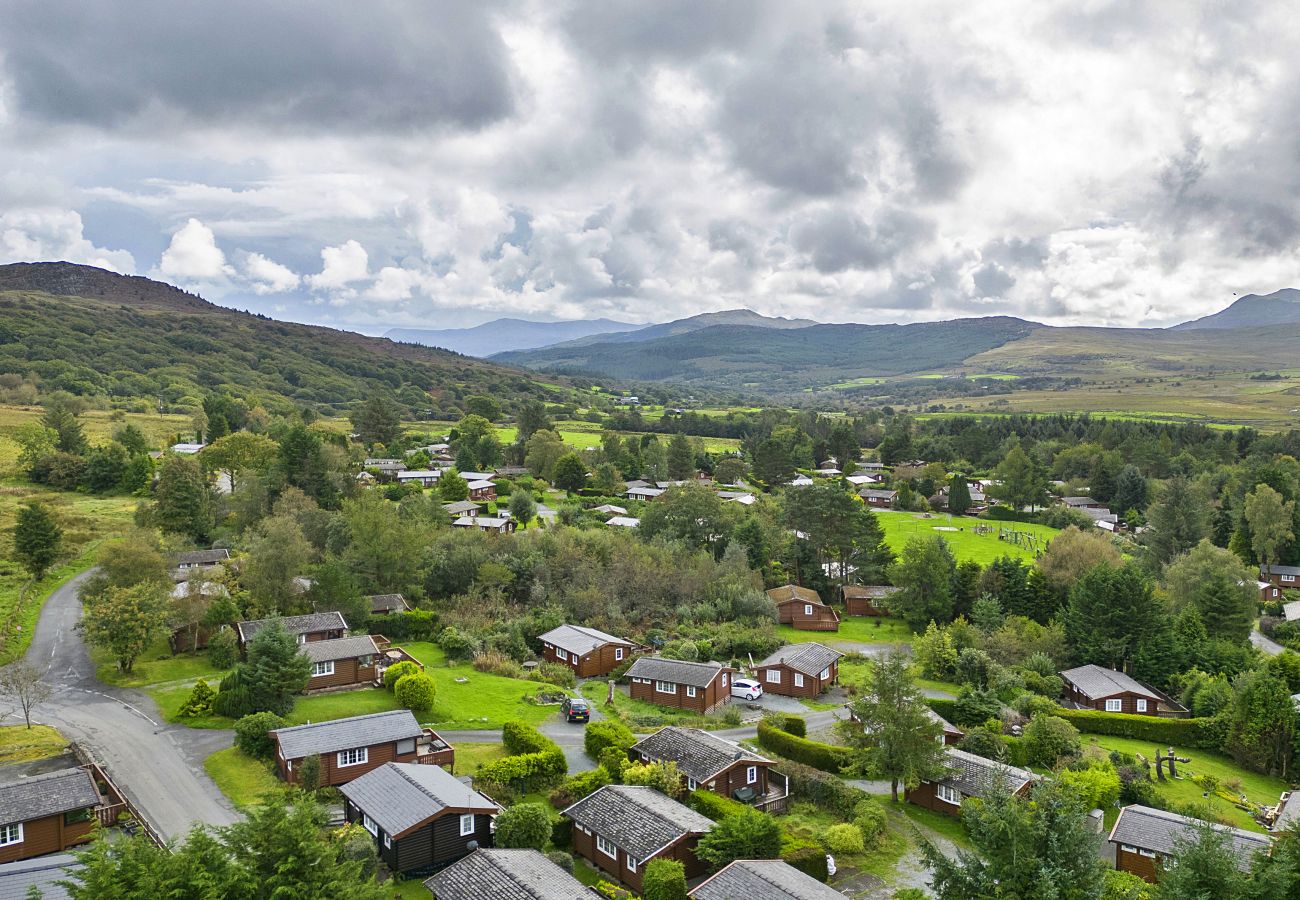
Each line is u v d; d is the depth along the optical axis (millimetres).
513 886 35094
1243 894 31812
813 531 117875
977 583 106188
